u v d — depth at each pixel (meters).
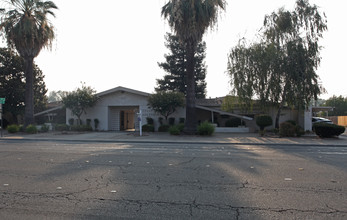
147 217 4.38
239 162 9.38
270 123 25.38
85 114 29.38
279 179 6.81
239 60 24.25
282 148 14.30
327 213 4.52
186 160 9.80
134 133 24.11
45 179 6.82
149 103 26.41
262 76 23.00
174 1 20.55
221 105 27.61
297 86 21.70
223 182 6.52
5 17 23.19
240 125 27.27
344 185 6.23
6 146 14.88
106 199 5.25
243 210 4.67
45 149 13.32
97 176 7.15
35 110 35.91
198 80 45.81
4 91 31.16
